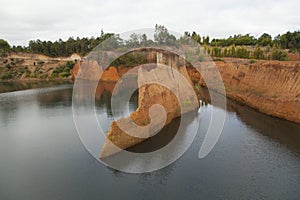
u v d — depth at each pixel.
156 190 12.88
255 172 14.78
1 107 38.53
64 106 37.62
